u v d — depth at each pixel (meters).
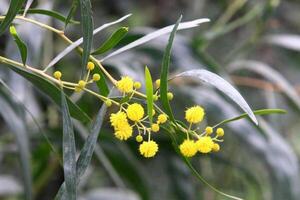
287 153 0.85
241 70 1.01
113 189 1.00
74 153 0.42
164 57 0.41
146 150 0.41
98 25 1.04
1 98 0.70
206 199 1.06
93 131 0.43
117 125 0.41
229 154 1.03
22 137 0.70
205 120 0.88
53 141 0.83
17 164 1.06
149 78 0.40
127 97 0.42
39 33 0.72
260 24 0.95
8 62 0.44
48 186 0.94
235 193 1.07
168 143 0.88
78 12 0.93
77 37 0.94
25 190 0.69
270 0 0.94
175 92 0.86
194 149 0.41
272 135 0.85
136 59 0.85
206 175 1.00
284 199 0.83
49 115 0.87
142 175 0.85
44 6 0.74
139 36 0.81
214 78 0.42
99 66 0.44
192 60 0.81
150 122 0.41
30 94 0.79
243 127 0.83
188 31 1.04
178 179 0.93
